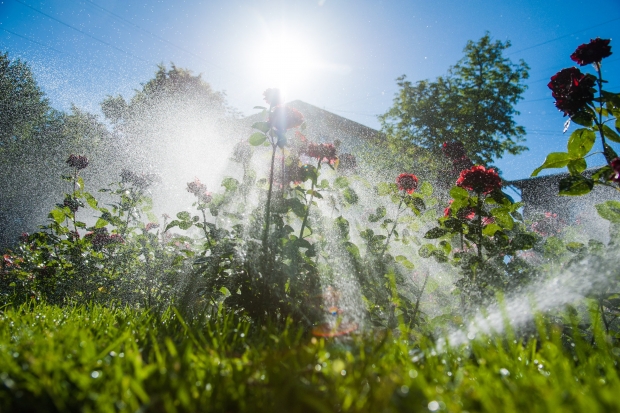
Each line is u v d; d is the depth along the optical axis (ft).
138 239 10.28
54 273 10.02
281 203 6.86
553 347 3.47
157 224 10.80
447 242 6.89
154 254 10.07
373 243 7.27
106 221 10.59
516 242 6.29
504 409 2.12
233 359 3.15
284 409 2.31
